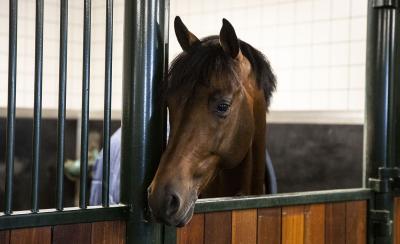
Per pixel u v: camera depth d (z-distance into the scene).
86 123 1.26
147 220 1.33
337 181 3.11
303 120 3.27
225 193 1.77
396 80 2.04
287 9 3.46
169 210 1.22
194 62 1.33
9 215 1.14
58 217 1.21
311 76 3.34
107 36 1.29
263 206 1.57
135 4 1.34
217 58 1.35
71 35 4.09
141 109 1.33
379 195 1.95
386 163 1.97
